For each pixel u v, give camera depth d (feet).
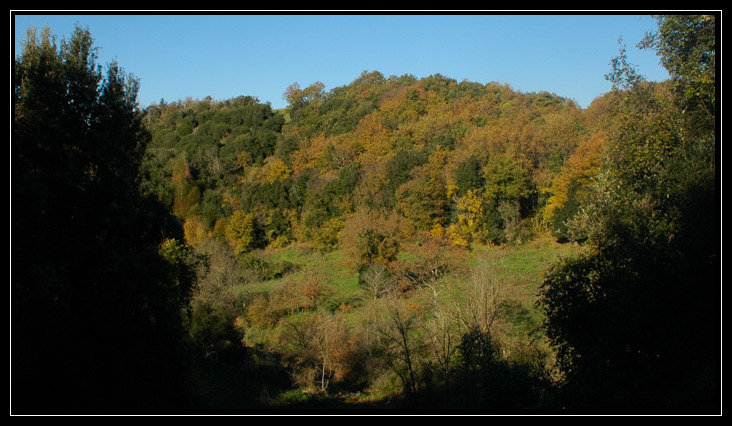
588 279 30.53
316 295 96.48
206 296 74.49
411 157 145.59
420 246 109.19
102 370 32.24
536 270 89.10
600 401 25.59
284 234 155.94
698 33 30.96
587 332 29.17
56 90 32.86
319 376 67.67
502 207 125.39
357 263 104.58
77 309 31.27
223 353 67.97
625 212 32.48
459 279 85.10
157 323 37.81
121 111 36.55
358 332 71.46
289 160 188.34
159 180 166.61
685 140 30.94
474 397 39.70
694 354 23.18
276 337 84.84
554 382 34.12
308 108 234.58
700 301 22.84
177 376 40.01
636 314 25.35
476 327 49.65
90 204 32.71
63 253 30.63
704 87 29.50
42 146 31.91
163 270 38.78
